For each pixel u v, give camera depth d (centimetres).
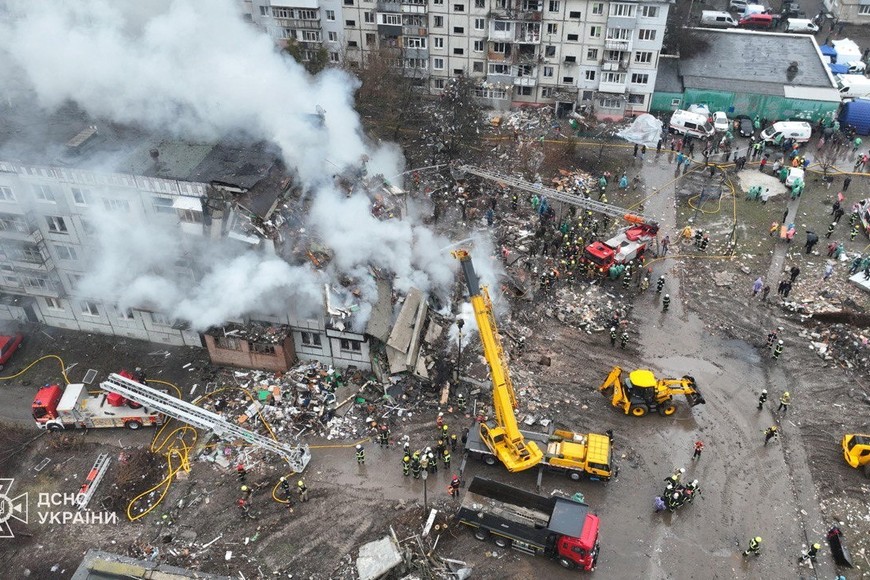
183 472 3588
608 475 3422
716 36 7725
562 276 4962
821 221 5519
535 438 3612
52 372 4184
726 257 5162
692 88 6906
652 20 6397
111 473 3600
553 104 7131
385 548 3125
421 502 3428
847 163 6294
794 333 4488
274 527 3319
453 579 3069
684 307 4719
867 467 3547
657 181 6069
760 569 3142
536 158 6288
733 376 4184
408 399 3950
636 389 3809
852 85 6975
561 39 6719
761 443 3756
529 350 4347
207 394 4003
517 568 3141
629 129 6688
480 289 3700
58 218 3912
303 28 6962
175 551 3228
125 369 4188
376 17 6869
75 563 3191
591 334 4500
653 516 3369
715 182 6041
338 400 3944
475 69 7088
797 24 8412
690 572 3128
